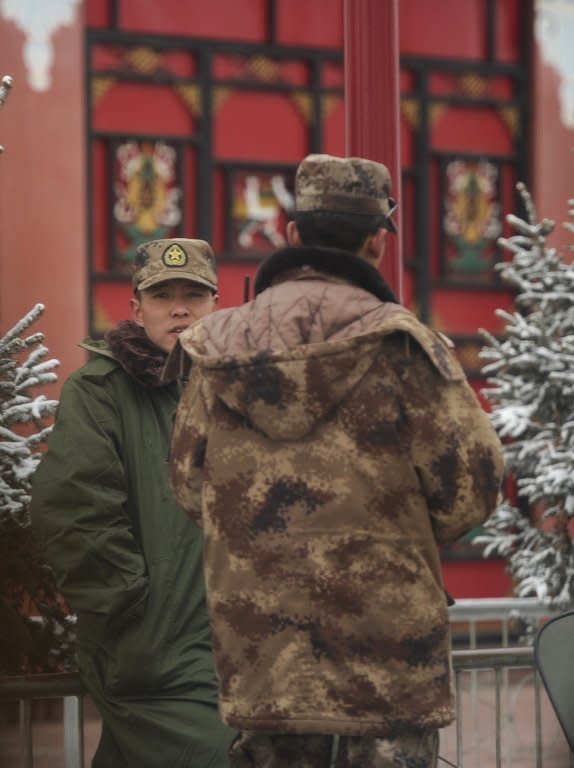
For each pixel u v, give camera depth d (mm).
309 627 8867
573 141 39406
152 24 36188
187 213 36500
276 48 37219
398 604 8875
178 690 11773
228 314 9570
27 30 34281
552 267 19078
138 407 12227
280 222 37375
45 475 11773
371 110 15594
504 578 37812
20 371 13625
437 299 38625
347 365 8867
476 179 39062
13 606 13320
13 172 34125
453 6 38875
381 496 8906
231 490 9141
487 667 14484
